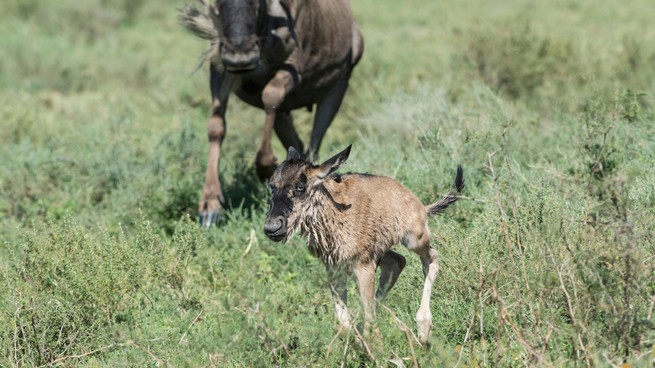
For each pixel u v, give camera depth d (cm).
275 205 2112
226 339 1881
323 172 2116
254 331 1884
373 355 1844
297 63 3344
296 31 3322
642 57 4916
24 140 4478
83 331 2244
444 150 3158
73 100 5747
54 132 4725
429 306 2241
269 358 1920
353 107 4628
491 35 5078
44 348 2188
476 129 3219
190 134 4028
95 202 3672
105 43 7588
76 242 2389
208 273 2769
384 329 2097
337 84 3778
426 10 9038
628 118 2984
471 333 2011
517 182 2817
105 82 6241
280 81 3284
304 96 3578
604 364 1761
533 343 1916
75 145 4347
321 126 3747
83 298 2266
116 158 3934
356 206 2188
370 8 9350
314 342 1939
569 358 1897
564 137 3422
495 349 1977
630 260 1898
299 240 2853
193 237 2558
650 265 2044
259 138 4397
